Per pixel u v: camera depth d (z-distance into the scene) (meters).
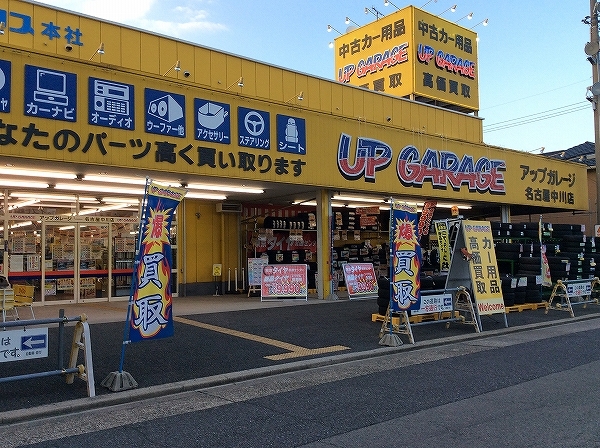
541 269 13.23
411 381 6.46
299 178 12.99
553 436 4.41
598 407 5.24
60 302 13.02
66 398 5.48
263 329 9.84
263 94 14.65
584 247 16.00
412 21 22.12
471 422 4.85
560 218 25.03
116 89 10.12
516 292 13.04
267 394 5.92
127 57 12.61
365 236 20.59
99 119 9.87
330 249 14.82
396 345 8.47
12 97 8.98
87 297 13.48
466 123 19.62
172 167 10.78
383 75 23.19
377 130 14.83
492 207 20.86
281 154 12.65
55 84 9.42
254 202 17.09
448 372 6.93
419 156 15.88
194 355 7.60
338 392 5.98
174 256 15.45
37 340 5.55
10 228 12.31
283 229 17.25
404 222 8.97
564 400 5.52
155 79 10.65
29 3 11.53
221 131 11.58
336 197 16.47
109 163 9.95
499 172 18.48
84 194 13.52
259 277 15.37
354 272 15.43
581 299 14.48
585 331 10.45
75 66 9.67
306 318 11.22
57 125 9.41
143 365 6.96
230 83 14.10
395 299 8.68
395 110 17.47
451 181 16.78
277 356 7.62
